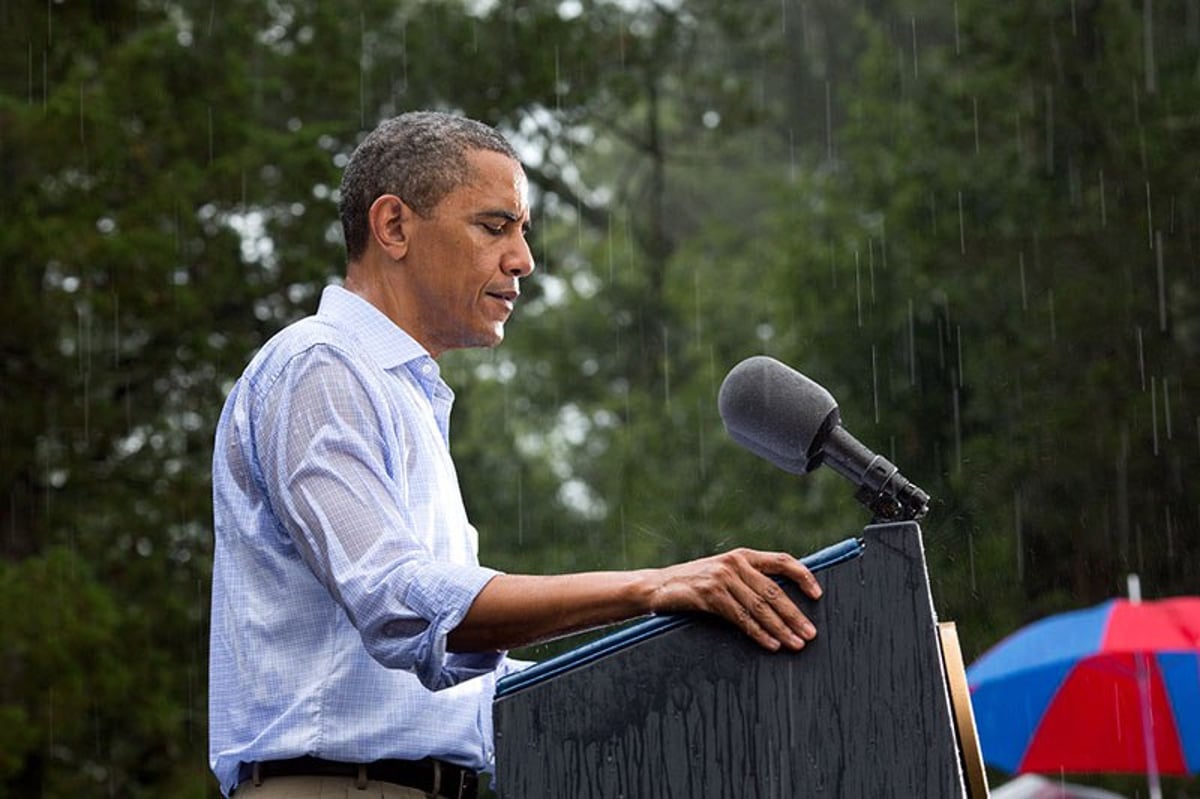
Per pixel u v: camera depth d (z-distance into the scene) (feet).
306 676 17.65
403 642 16.38
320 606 17.74
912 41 132.26
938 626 15.71
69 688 83.51
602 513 142.41
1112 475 104.83
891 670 14.89
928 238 113.29
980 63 119.03
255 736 17.74
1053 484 104.78
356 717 17.58
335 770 17.61
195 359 93.30
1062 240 111.86
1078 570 104.06
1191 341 110.01
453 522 18.31
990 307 111.14
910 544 15.02
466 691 18.16
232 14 96.73
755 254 146.92
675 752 15.14
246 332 96.68
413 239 18.84
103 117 88.17
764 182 142.10
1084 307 108.47
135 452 93.76
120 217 89.51
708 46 152.76
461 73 108.58
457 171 18.85
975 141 116.26
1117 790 94.84
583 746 15.26
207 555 93.86
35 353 90.84
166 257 88.33
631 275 153.28
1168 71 114.42
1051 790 55.47
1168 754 56.80
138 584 91.25
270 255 96.07
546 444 150.10
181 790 87.40
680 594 15.21
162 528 92.32
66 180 89.81
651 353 151.64
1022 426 106.32
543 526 132.67
